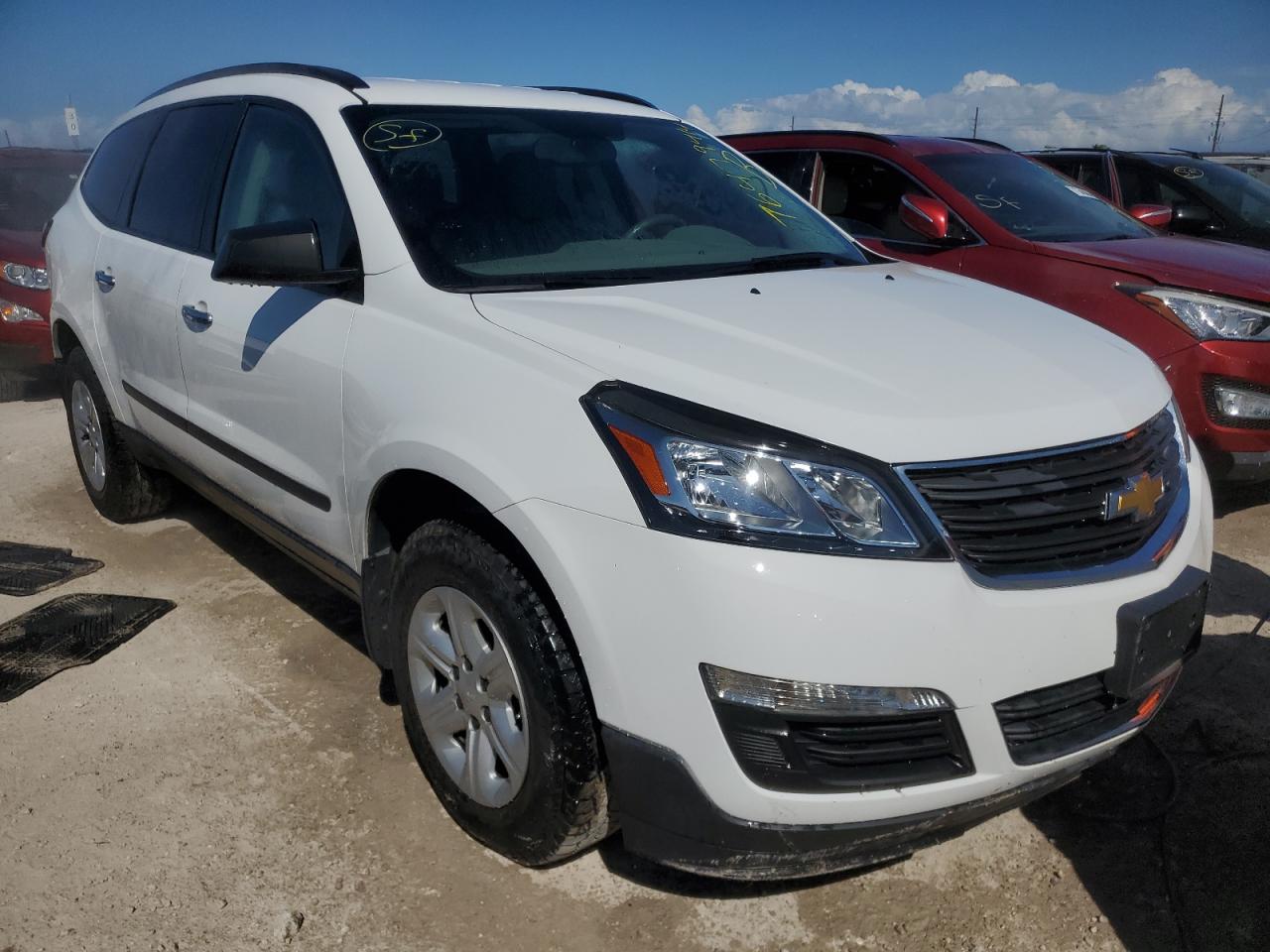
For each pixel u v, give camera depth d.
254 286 2.96
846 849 2.09
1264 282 4.41
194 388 3.47
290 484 3.03
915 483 2.01
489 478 2.22
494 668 2.36
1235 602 4.00
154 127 4.13
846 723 1.99
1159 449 2.41
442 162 2.99
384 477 2.56
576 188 3.16
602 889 2.48
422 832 2.65
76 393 4.68
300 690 3.31
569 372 2.21
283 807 2.74
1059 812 2.79
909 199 5.13
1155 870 2.57
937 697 1.99
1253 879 2.53
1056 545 2.14
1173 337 4.46
